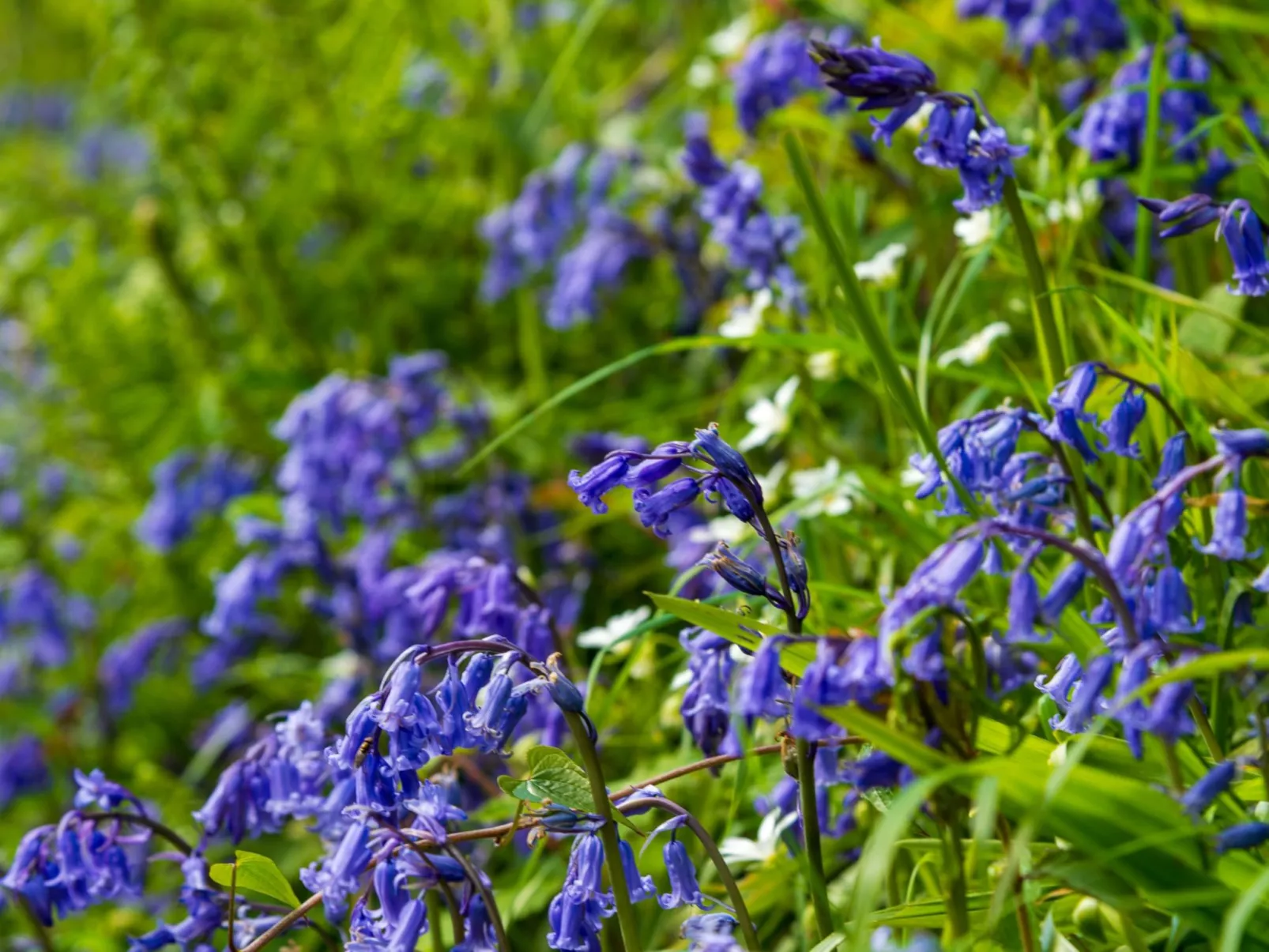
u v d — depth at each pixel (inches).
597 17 177.5
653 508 72.8
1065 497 86.5
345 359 213.8
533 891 107.7
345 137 223.9
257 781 89.6
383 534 152.6
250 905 91.7
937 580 60.7
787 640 63.6
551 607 148.2
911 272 150.6
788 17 166.4
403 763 69.6
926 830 80.7
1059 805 60.1
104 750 189.3
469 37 236.5
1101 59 147.8
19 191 250.7
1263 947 64.2
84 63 355.3
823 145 152.1
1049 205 116.2
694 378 178.7
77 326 233.1
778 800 88.9
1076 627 76.9
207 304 234.1
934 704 64.5
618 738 117.8
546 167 213.9
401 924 69.3
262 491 205.9
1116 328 102.8
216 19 225.8
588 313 168.2
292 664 177.0
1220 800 68.6
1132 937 69.7
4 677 202.4
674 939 106.7
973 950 70.1
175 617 203.9
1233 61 132.4
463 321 215.0
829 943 71.9
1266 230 88.5
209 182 224.1
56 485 230.8
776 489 125.4
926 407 107.9
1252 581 90.6
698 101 201.0
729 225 129.2
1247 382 105.7
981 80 152.5
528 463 178.2
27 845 90.4
